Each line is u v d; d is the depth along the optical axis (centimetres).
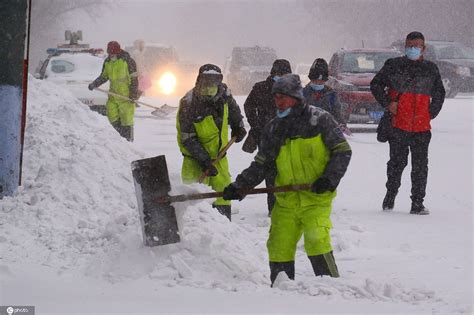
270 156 1247
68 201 1596
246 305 1098
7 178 1627
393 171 2148
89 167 1706
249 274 1316
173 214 1317
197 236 1357
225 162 1730
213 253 1330
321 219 1248
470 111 5409
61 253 1398
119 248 1338
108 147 1839
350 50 4478
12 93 1641
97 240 1416
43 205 1570
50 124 1945
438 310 1110
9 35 1634
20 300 1116
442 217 2059
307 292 1191
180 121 1688
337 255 1616
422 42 2111
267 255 1523
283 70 1942
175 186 1358
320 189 1204
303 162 1234
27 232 1482
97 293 1189
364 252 1647
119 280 1280
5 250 1398
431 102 2125
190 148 1683
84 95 3925
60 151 1820
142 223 1320
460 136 4062
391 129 2131
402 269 1488
